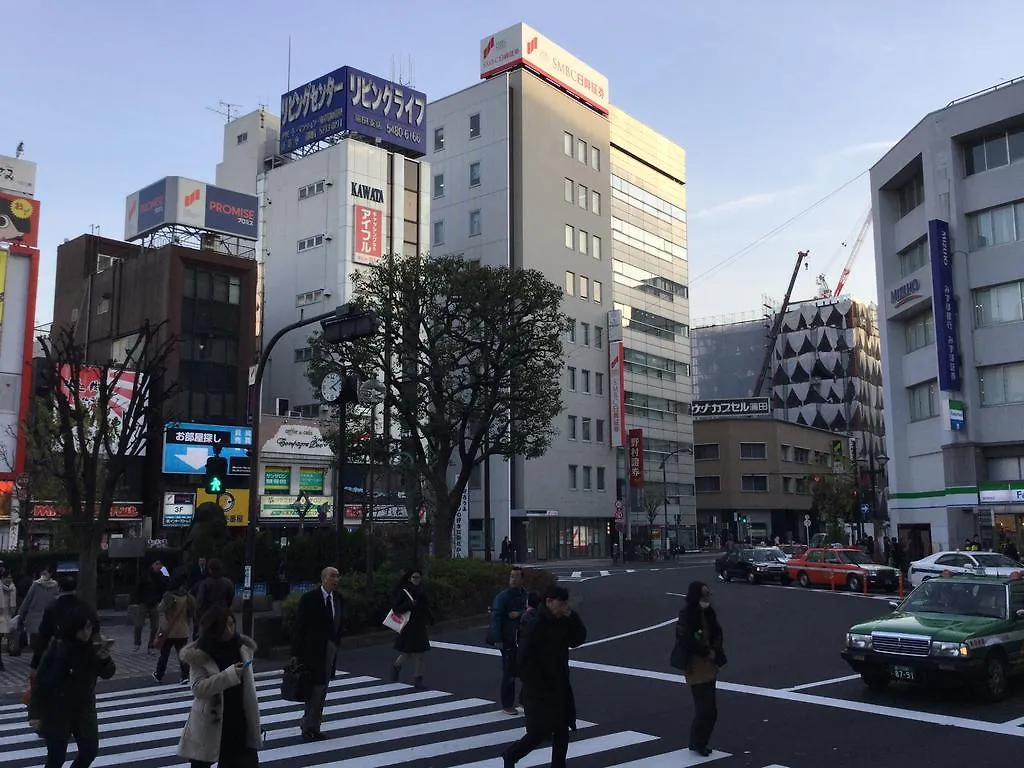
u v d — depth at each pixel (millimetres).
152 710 11820
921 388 42219
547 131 67688
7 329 38438
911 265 42625
